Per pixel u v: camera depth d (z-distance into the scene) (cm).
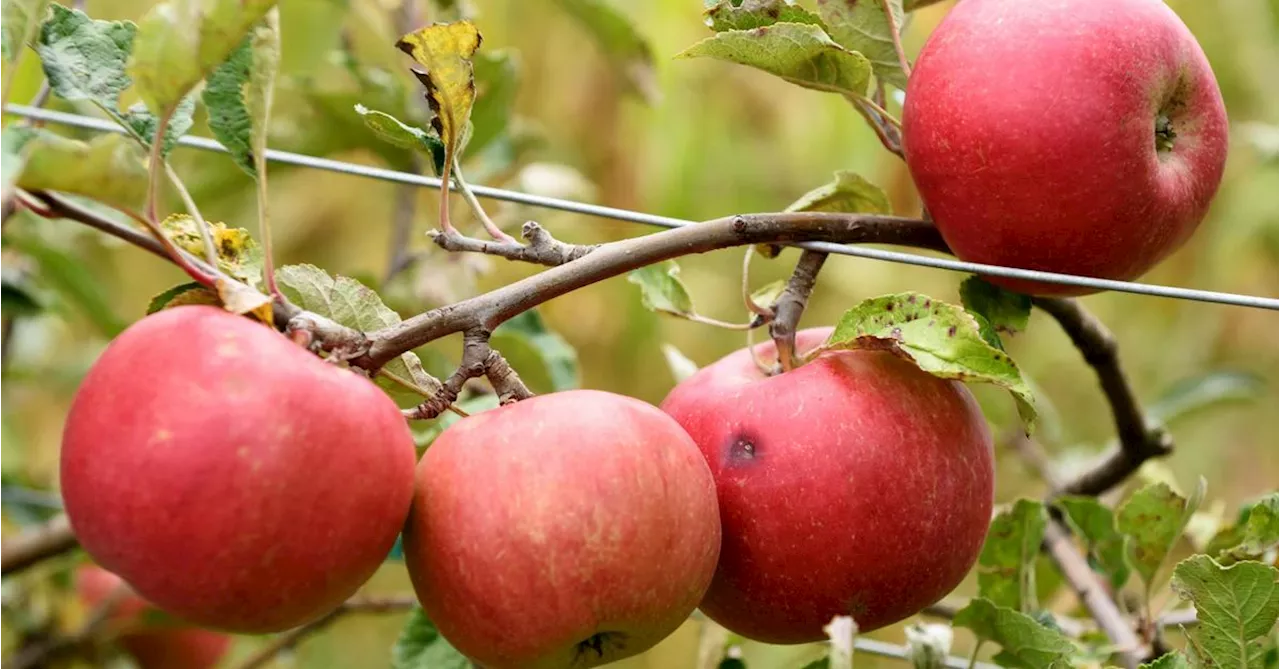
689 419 120
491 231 119
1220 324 219
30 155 112
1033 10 118
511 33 203
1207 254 217
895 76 124
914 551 118
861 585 118
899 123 123
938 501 118
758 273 215
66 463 113
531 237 119
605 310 196
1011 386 116
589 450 115
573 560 114
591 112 203
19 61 116
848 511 118
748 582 119
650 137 200
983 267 119
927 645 120
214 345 113
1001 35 118
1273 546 123
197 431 112
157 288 205
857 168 199
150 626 156
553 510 114
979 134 118
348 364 116
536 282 118
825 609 119
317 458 112
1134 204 118
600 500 114
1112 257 119
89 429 113
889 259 120
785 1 122
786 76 122
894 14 123
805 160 213
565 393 117
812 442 118
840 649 114
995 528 130
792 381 119
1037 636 123
